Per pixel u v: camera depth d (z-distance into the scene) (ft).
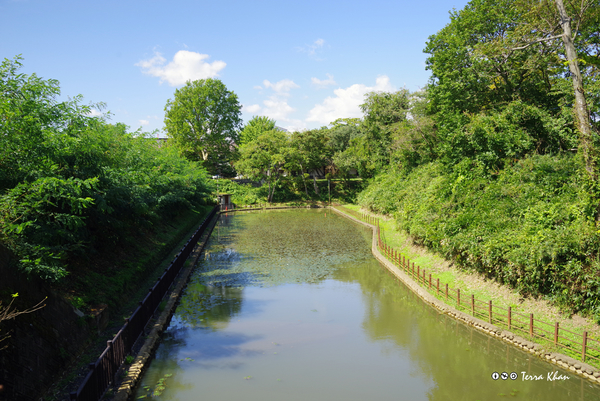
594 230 36.24
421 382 31.19
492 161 66.69
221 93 202.69
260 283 59.72
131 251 56.34
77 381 26.68
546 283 39.34
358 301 51.34
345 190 221.87
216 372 32.60
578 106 45.03
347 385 30.73
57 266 30.68
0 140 31.76
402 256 69.67
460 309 44.04
